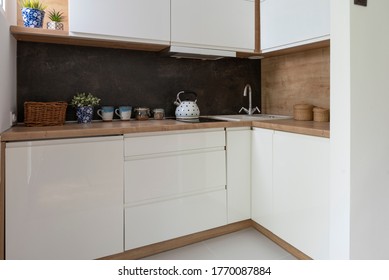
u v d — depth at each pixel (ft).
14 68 6.66
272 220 7.14
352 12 4.56
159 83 8.66
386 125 5.04
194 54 8.18
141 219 6.41
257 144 7.58
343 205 4.86
